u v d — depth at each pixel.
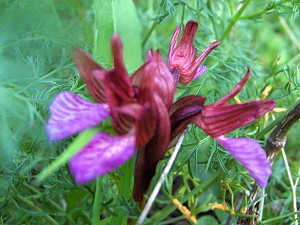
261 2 0.15
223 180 0.09
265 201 0.11
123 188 0.08
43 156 0.09
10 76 0.09
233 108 0.07
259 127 0.11
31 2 0.11
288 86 0.10
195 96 0.08
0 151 0.09
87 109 0.07
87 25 0.12
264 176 0.07
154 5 0.14
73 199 0.09
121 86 0.07
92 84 0.07
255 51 0.14
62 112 0.07
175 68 0.08
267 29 0.17
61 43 0.11
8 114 0.09
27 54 0.10
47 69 0.11
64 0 0.12
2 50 0.10
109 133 0.07
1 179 0.09
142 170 0.08
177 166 0.10
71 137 0.09
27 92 0.09
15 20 0.10
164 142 0.07
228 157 0.10
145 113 0.07
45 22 0.11
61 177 0.09
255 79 0.13
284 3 0.11
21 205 0.09
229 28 0.12
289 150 0.13
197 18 0.11
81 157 0.06
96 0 0.11
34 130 0.09
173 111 0.08
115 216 0.08
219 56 0.13
